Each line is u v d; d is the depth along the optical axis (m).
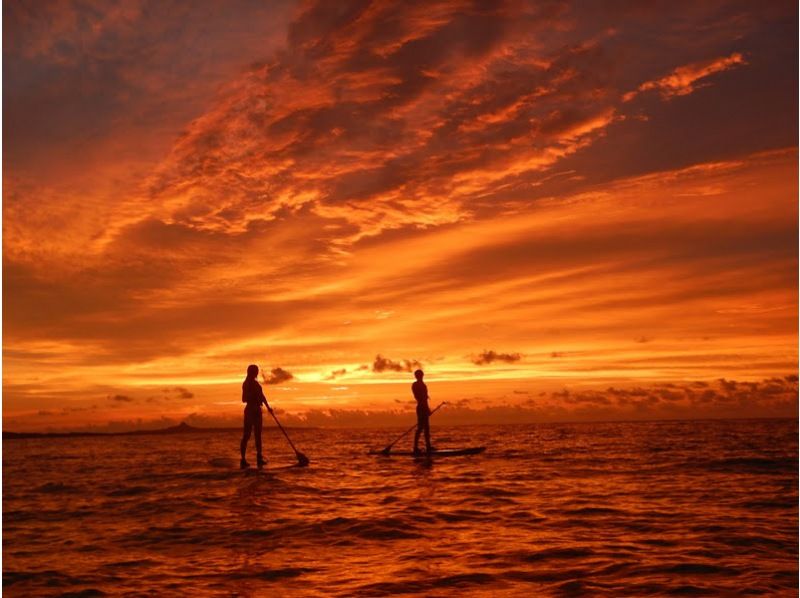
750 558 6.95
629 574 6.39
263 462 18.28
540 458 19.59
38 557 7.79
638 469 15.80
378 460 19.95
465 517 9.65
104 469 19.20
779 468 15.57
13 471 19.31
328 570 6.81
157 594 6.13
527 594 5.81
